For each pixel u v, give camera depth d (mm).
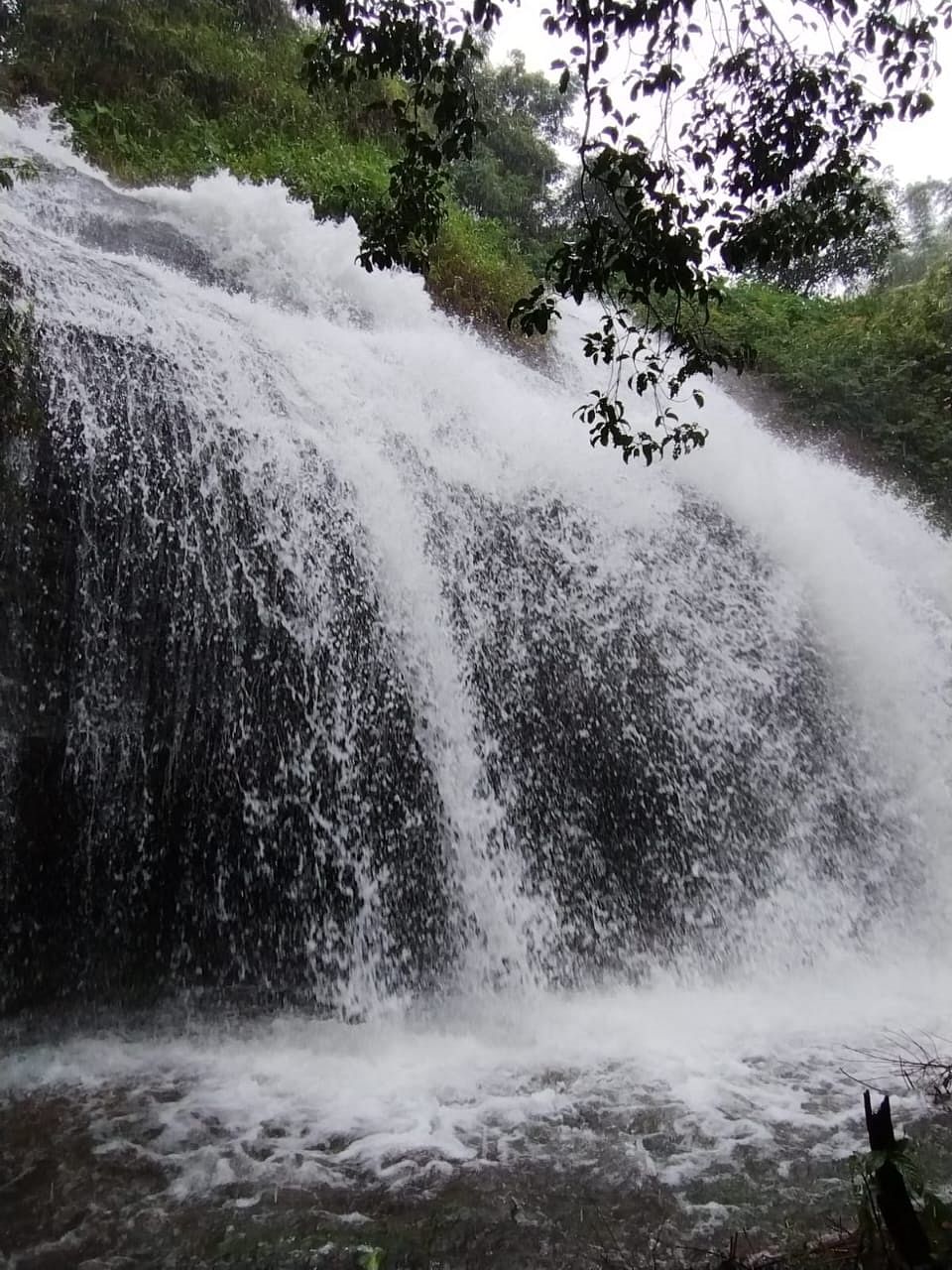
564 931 6445
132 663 5582
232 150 12602
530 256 15875
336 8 4906
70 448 5656
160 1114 4527
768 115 4984
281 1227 3678
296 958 5770
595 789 7027
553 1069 5117
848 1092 4812
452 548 7199
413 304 10914
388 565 6734
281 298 9914
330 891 5922
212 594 5914
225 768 5758
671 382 5605
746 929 7035
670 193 4641
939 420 14898
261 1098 4707
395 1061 5203
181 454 6074
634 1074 5047
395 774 6270
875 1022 5891
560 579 7652
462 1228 3676
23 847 5238
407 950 5996
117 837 5477
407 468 7332
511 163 20609
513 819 6633
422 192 5570
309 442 6840
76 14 12398
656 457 9219
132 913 5504
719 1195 3906
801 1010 6125
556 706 7156
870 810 8180
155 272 7910
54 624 5391
